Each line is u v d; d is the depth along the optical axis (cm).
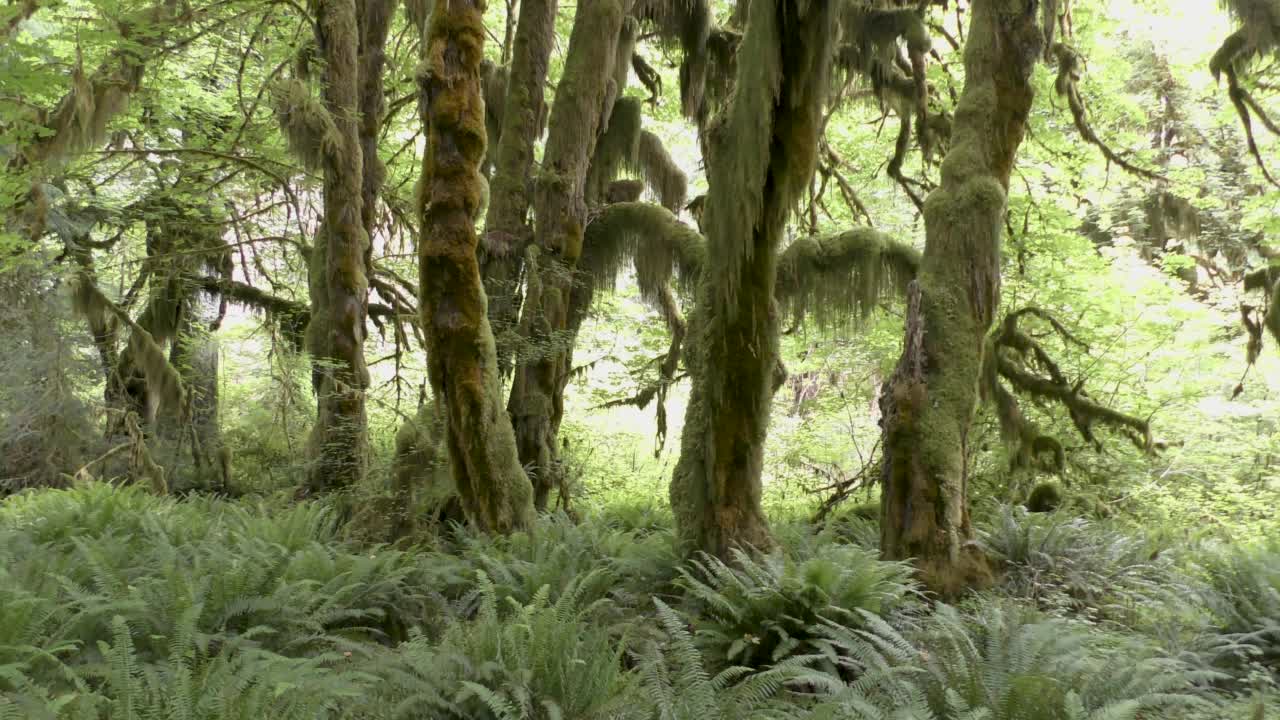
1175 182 1477
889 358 1419
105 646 452
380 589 783
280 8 1352
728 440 825
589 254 1260
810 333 1470
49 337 1503
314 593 711
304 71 1281
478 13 902
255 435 1620
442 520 1091
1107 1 1445
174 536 872
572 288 1202
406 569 810
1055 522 955
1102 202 1655
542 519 997
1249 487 1333
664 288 1313
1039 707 474
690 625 745
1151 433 1294
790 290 1138
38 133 1069
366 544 1011
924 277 851
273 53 1341
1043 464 1251
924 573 789
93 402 1579
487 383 921
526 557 869
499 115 1364
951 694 473
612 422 2025
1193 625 701
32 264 1391
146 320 1630
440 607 793
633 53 1431
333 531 1048
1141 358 1323
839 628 631
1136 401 1302
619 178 1541
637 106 1329
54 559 705
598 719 514
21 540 820
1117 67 1432
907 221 1656
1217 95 1634
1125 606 787
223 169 1470
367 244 1291
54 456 1508
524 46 1172
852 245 1110
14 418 1458
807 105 804
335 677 514
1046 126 1348
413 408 1482
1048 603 787
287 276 1645
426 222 900
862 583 679
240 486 1554
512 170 1177
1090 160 1356
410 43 1507
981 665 516
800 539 927
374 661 591
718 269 815
